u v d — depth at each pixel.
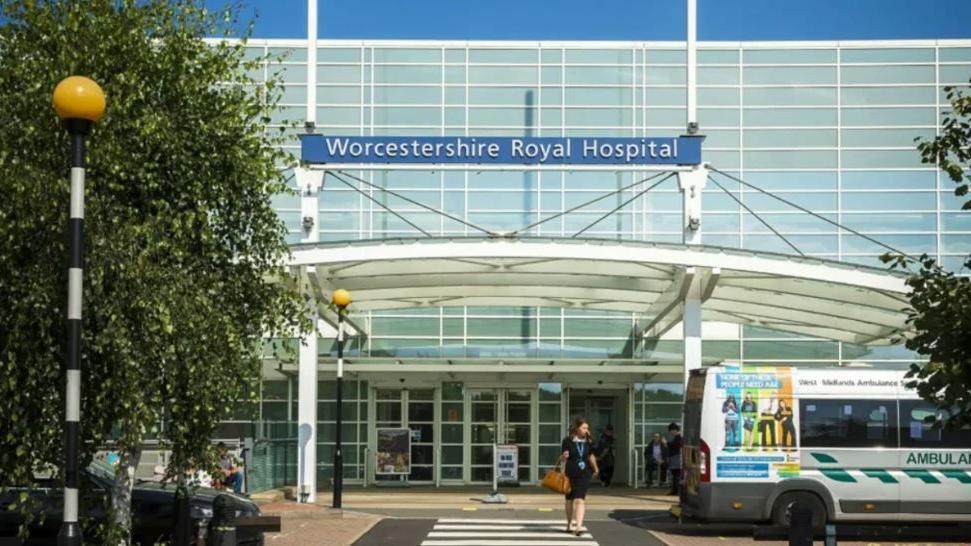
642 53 34.16
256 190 11.91
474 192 33.56
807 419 18.31
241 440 23.11
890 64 34.06
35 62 10.55
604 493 28.31
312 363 24.31
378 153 24.11
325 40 34.19
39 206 9.89
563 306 29.22
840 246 33.50
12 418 9.73
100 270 9.91
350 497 26.62
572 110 34.03
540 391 31.70
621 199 33.44
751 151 33.81
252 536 14.20
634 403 31.89
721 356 33.19
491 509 23.78
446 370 28.47
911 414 18.33
